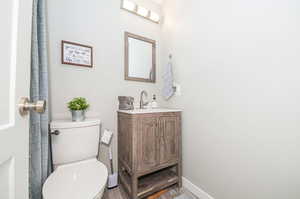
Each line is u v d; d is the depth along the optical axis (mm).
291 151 785
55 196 728
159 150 1343
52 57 1265
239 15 1024
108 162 1534
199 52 1357
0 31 349
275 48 841
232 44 1072
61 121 1198
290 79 785
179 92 1600
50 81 1257
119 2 1639
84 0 1430
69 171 995
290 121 787
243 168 1006
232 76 1074
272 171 861
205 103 1292
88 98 1438
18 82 418
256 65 930
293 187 778
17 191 412
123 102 1501
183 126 1528
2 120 353
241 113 1018
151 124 1300
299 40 752
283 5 807
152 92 1882
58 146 1105
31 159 856
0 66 349
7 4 377
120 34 1642
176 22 1665
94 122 1253
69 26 1349
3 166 361
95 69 1478
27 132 471
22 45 440
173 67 1702
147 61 1839
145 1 1847
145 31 1833
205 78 1294
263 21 893
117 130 1591
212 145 1228
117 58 1618
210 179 1242
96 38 1489
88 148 1218
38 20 952
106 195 1339
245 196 994
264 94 893
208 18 1265
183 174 1522
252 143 956
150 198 1312
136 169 1209
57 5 1298
